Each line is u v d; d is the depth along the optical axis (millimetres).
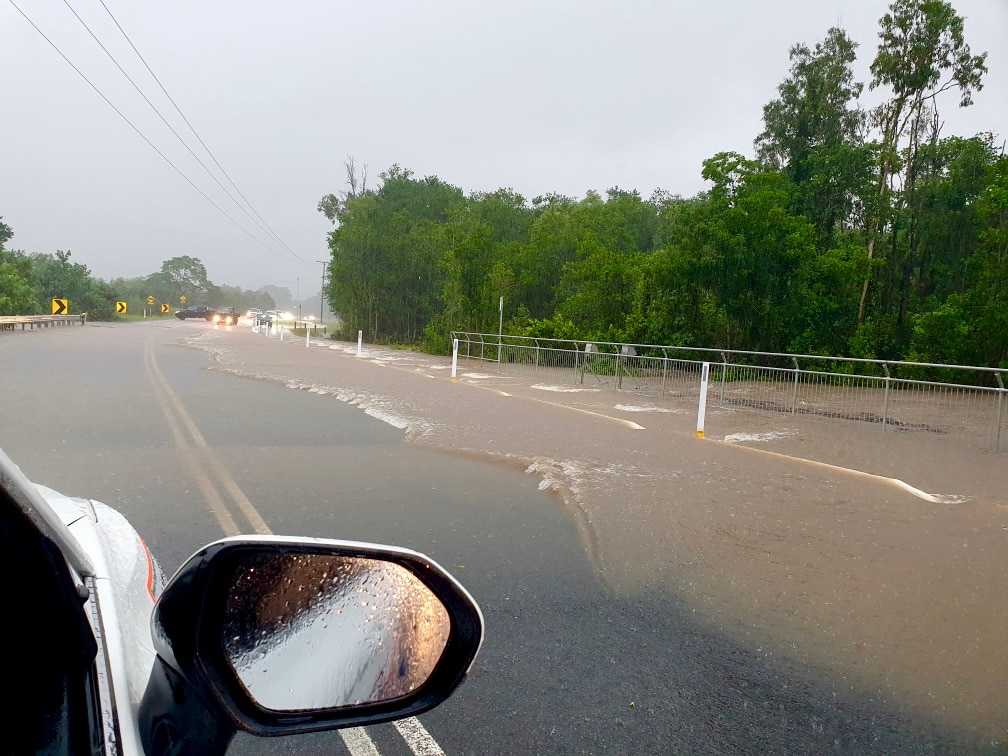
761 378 16391
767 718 3531
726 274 26766
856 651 4273
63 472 7797
